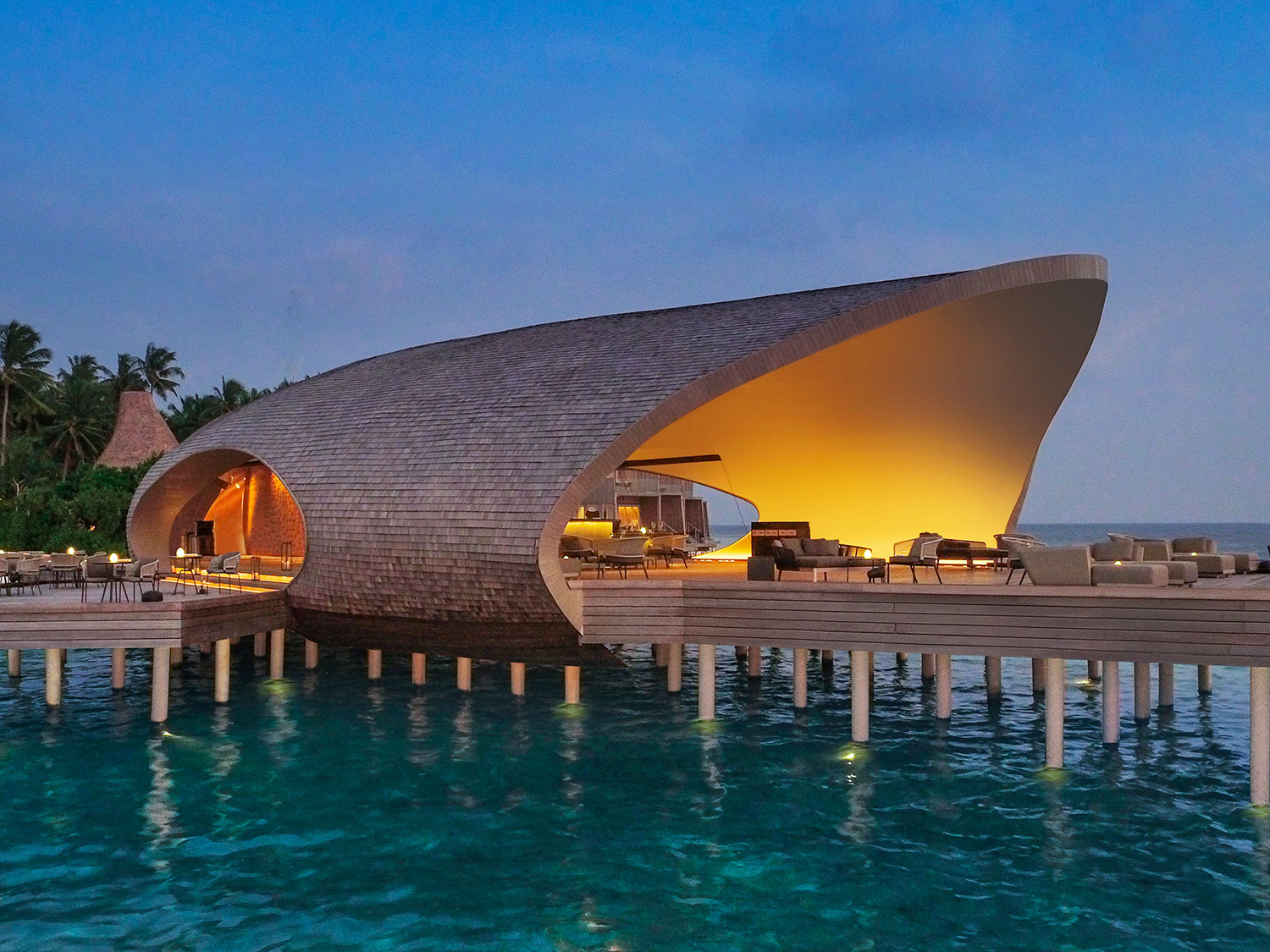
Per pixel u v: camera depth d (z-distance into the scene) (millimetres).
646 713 15844
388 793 11844
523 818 11000
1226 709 16297
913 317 16719
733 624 14039
